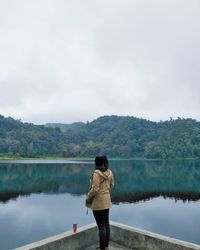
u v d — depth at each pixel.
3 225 27.75
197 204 39.19
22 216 31.58
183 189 54.06
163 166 119.62
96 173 4.67
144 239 5.16
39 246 4.63
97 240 5.64
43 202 40.09
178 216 31.73
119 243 5.54
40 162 146.38
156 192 50.44
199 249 4.50
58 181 65.88
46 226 27.48
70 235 5.14
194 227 27.27
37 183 62.12
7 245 21.61
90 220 29.86
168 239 4.91
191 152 195.38
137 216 31.72
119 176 78.25
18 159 181.12
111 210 34.69
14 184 60.03
